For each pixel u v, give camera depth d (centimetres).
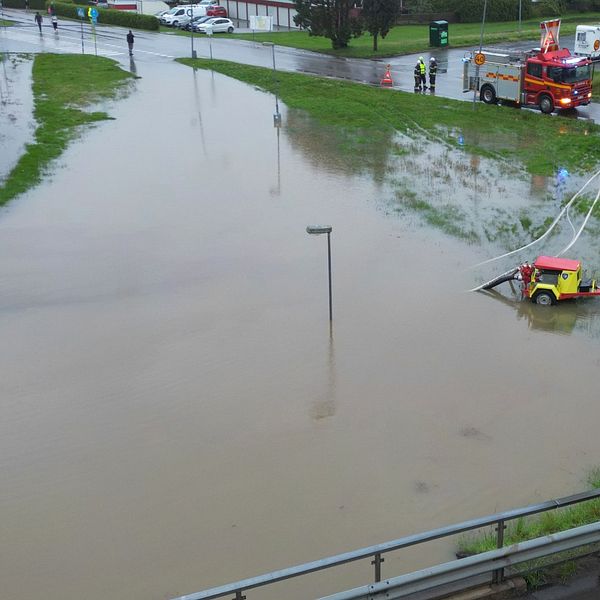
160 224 2517
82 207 2686
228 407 1497
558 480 1270
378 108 4034
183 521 1196
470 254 2228
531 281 1934
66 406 1510
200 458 1347
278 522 1190
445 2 7100
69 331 1809
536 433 1400
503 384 1562
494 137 3462
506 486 1259
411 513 1202
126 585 1073
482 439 1387
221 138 3600
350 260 2197
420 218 2525
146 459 1348
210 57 5594
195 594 839
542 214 2530
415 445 1373
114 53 5881
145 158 3294
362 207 2648
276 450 1366
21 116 4009
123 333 1795
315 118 3944
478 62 3972
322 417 1460
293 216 2573
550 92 3731
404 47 5678
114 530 1180
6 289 2031
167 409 1495
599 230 2383
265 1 7506
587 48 4975
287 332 1789
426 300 1944
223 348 1722
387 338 1756
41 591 1065
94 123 3900
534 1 7138
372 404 1499
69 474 1311
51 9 8006
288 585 1065
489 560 930
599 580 966
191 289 2028
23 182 2942
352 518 1195
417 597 939
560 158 3119
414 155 3259
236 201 2738
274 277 2092
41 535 1172
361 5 5650
